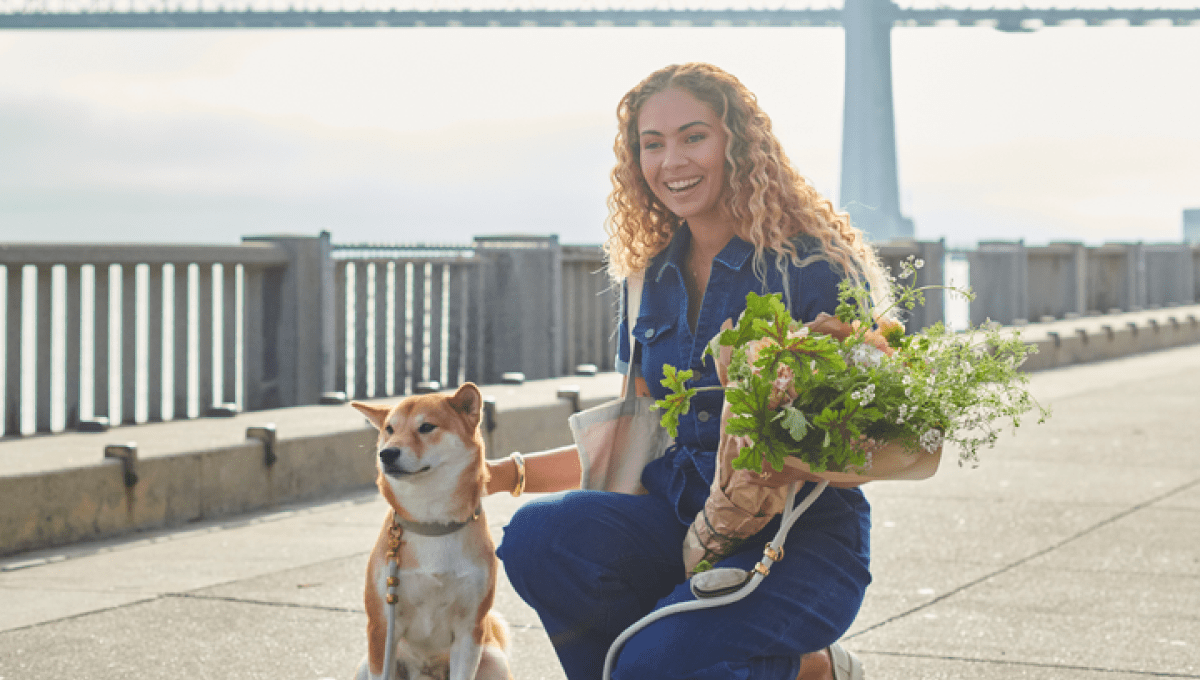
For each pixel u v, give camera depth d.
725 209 2.96
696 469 2.92
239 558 5.48
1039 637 4.29
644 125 2.97
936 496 6.98
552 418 8.30
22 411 7.11
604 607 2.91
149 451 6.26
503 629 3.45
